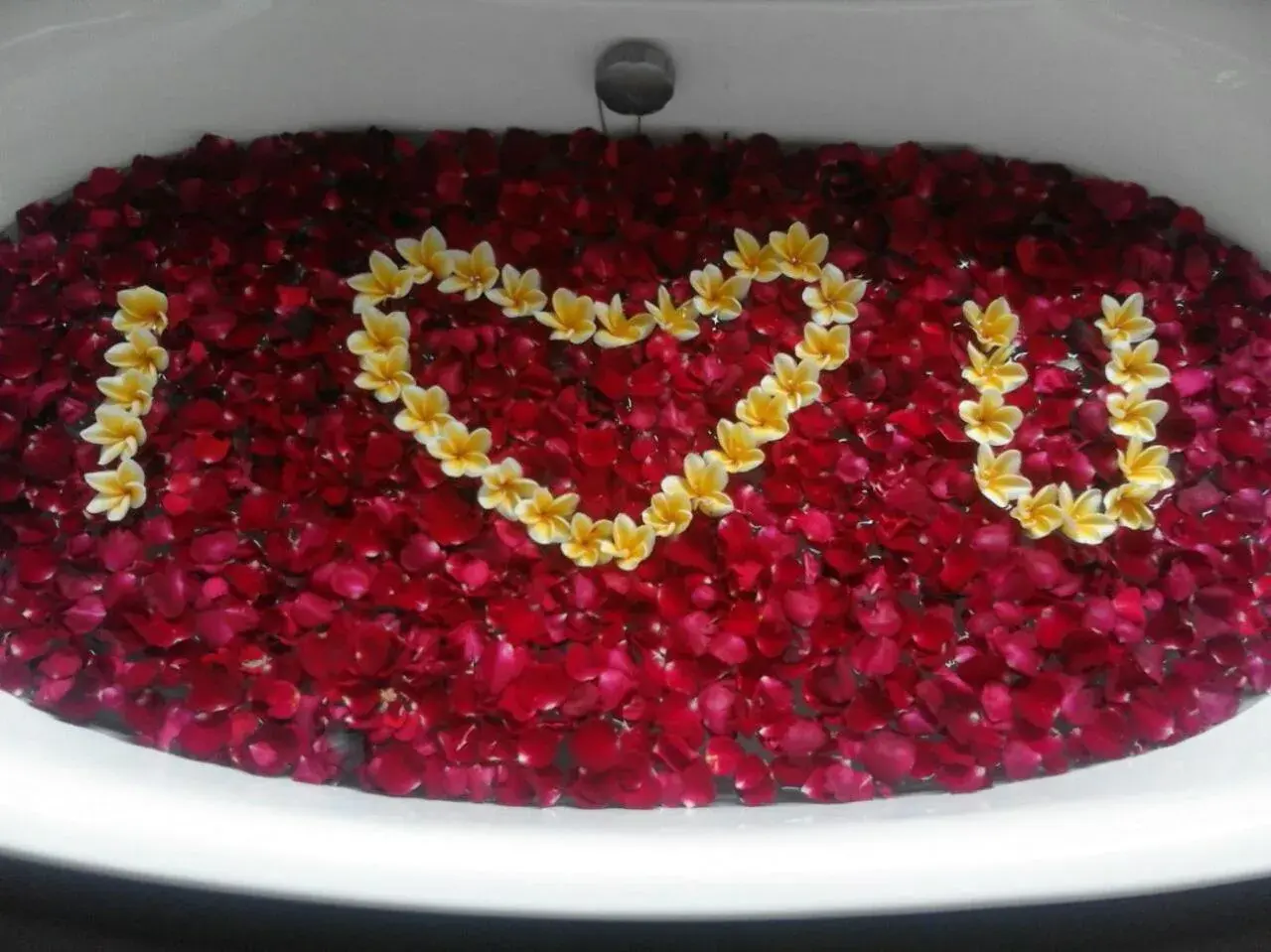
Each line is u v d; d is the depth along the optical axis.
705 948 0.72
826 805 0.88
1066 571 0.98
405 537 0.96
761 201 1.08
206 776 0.86
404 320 1.02
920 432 1.01
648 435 1.02
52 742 0.85
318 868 0.69
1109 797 0.81
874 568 0.97
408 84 1.04
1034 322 1.07
